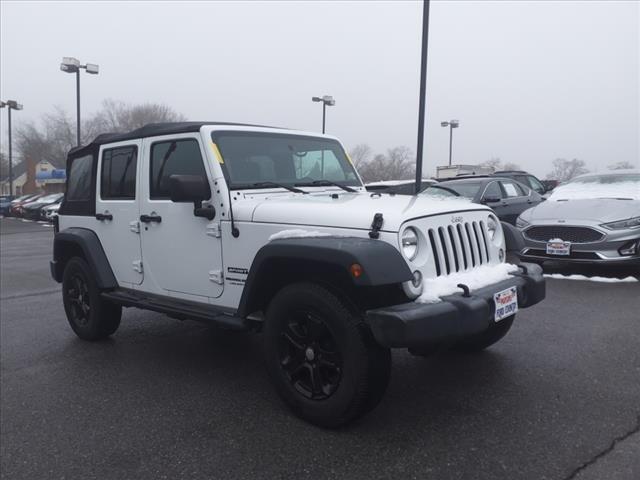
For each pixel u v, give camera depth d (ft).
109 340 18.42
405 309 9.86
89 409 12.84
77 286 18.34
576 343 15.79
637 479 8.98
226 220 12.72
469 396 12.46
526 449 10.04
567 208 25.62
